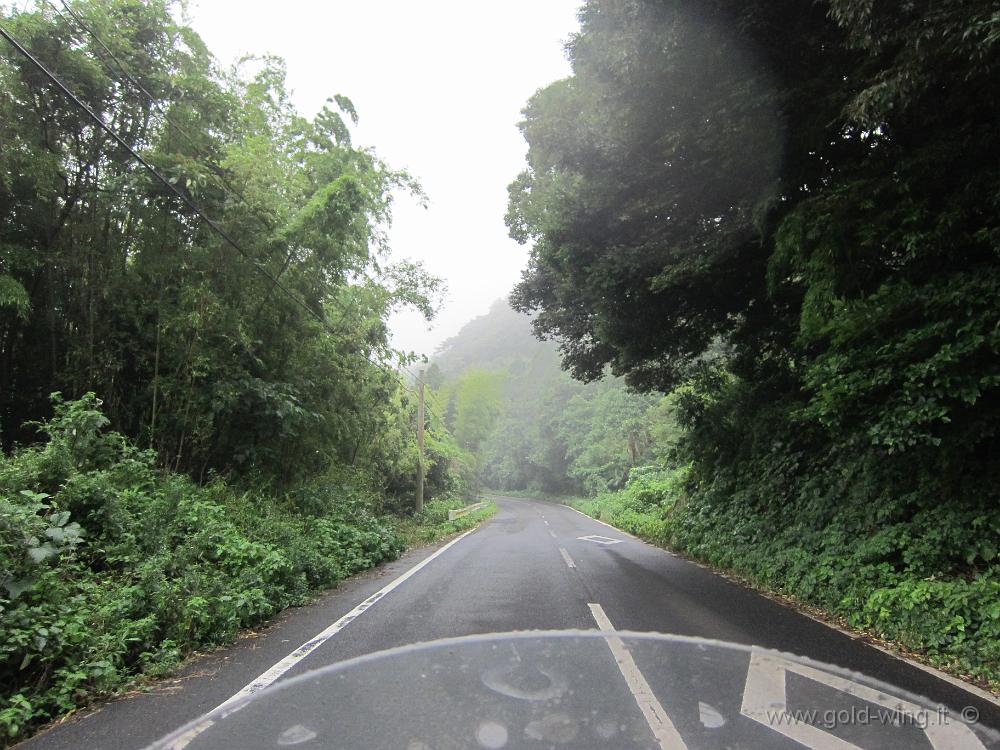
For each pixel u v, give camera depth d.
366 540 12.57
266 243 11.08
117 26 9.29
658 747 3.42
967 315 5.81
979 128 5.85
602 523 26.39
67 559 5.69
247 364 11.76
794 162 7.94
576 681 4.59
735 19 6.84
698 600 7.97
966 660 5.00
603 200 9.70
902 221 6.29
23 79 8.39
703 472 15.07
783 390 13.11
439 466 33.94
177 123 10.09
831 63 6.83
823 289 7.38
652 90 8.05
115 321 10.08
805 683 4.56
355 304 16.00
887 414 6.50
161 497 8.33
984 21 4.56
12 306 8.48
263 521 9.98
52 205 9.26
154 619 5.54
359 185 11.83
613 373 16.31
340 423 14.78
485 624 6.54
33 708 4.17
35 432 8.64
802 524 9.39
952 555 6.50
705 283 10.13
